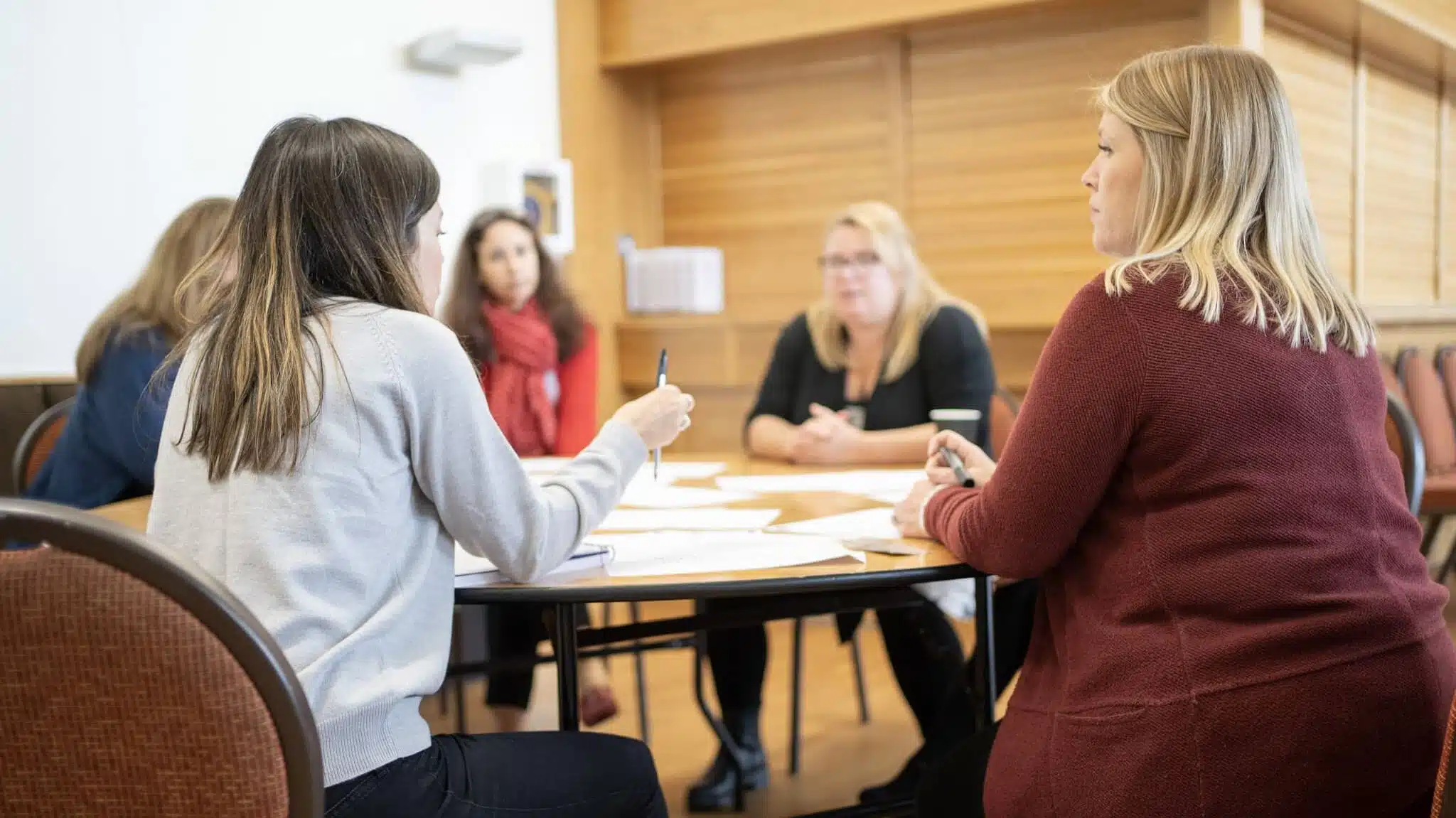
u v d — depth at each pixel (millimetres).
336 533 1088
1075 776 1174
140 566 799
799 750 2785
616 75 4781
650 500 1905
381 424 1113
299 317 1118
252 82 3686
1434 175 5586
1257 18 3699
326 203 1156
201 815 841
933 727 2277
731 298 4809
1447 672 1146
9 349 3150
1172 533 1155
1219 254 1197
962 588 1926
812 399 2670
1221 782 1092
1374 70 4852
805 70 4535
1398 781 1104
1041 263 4066
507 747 1234
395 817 1089
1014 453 1246
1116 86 1327
